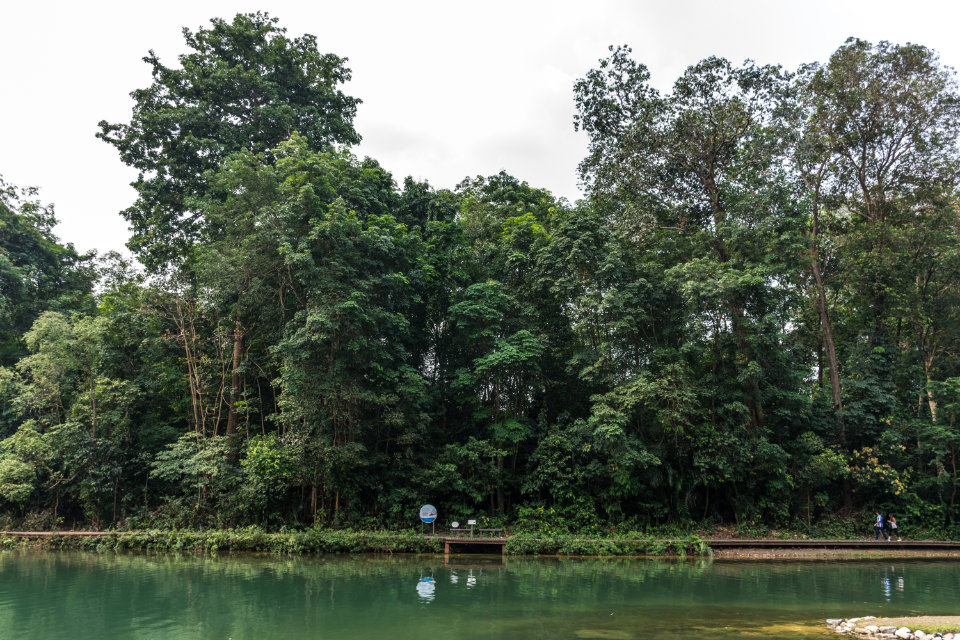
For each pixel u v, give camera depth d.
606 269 25.23
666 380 23.28
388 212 30.45
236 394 27.27
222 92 32.97
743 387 24.50
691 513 25.19
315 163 26.12
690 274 24.27
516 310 28.16
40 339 28.72
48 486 25.91
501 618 11.80
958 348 30.69
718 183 28.72
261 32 34.50
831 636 10.38
